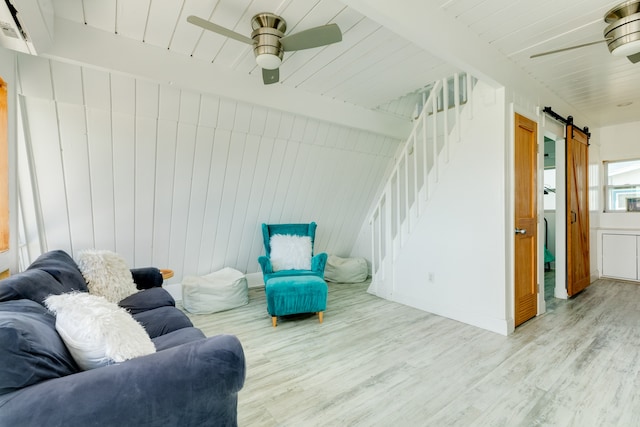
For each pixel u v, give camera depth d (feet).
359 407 5.63
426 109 11.16
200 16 6.72
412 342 8.36
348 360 7.40
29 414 2.54
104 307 3.74
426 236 10.96
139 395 2.93
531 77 9.89
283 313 9.61
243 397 5.97
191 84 8.52
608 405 5.62
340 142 12.98
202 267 13.00
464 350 7.84
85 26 7.02
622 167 15.74
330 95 11.41
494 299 9.05
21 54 6.87
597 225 15.96
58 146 8.21
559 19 6.92
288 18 6.79
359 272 15.61
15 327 2.78
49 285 4.75
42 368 2.84
